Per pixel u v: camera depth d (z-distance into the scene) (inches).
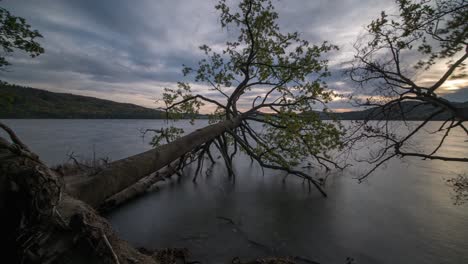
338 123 338.0
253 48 414.3
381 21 155.0
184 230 279.6
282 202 401.4
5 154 78.8
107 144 1183.6
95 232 74.5
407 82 139.4
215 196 434.0
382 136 172.4
